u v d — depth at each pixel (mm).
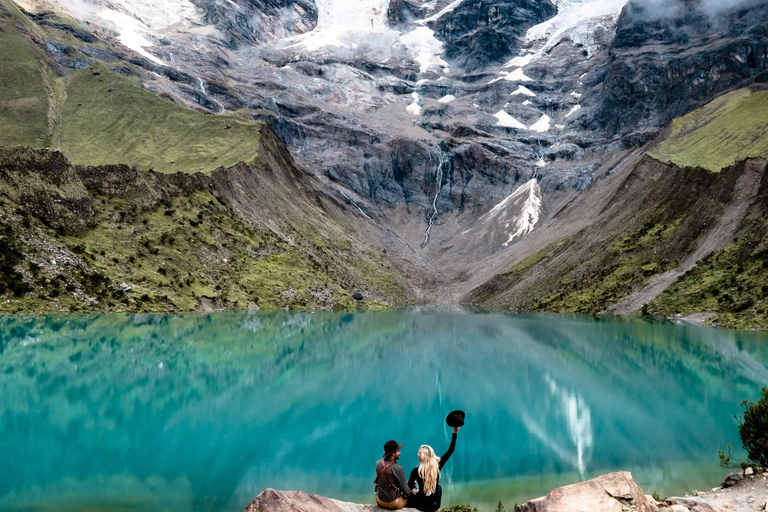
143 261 115688
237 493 24094
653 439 33531
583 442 32969
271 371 53000
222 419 35781
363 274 194750
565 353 67250
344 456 29578
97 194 127000
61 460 27078
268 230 166375
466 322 111312
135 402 39094
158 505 22359
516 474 27688
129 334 71250
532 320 114625
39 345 59781
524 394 45500
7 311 83562
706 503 19625
